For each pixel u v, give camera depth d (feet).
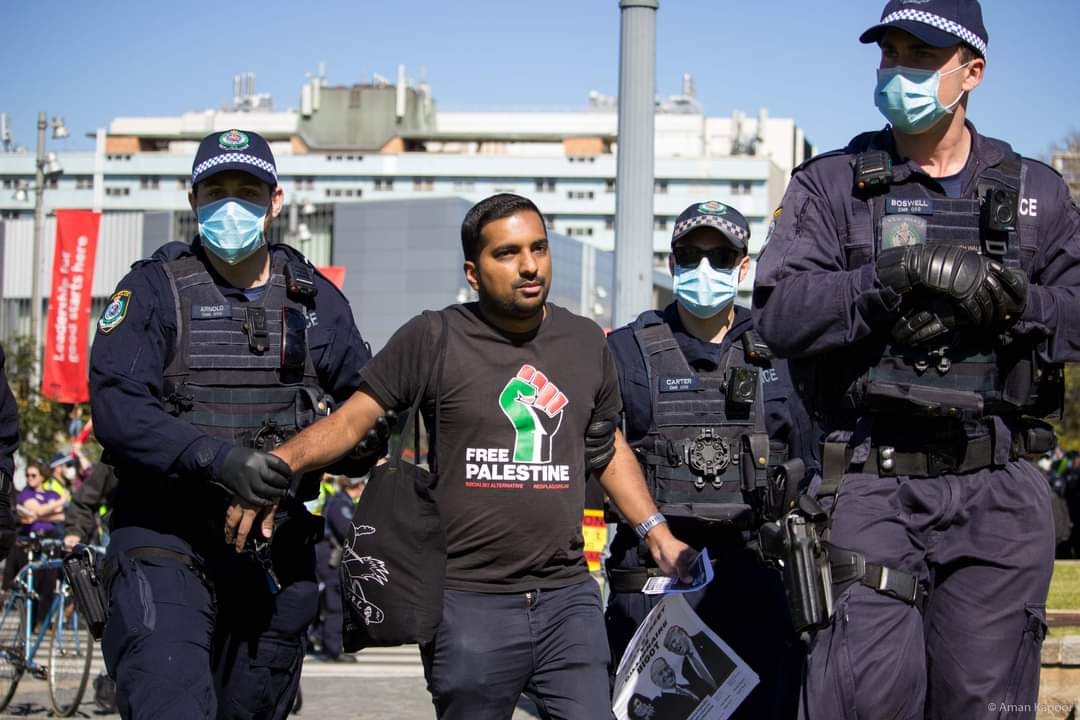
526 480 13.71
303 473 14.46
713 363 19.07
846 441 13.21
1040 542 13.10
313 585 16.19
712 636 17.11
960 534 13.12
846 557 12.73
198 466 14.11
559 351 14.02
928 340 12.51
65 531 33.45
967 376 12.85
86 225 90.07
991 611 13.03
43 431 87.51
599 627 13.98
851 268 13.19
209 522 14.97
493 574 13.73
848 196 13.23
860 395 12.97
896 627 12.89
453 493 13.73
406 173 405.80
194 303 15.47
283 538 15.87
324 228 217.36
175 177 409.28
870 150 13.32
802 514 12.66
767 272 13.19
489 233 13.53
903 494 13.05
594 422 14.43
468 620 13.64
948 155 13.21
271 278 15.94
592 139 408.67
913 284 12.16
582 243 195.00
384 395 13.93
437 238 209.15
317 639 45.83
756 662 18.22
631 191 31.35
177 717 14.02
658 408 18.93
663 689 17.16
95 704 32.24
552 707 13.84
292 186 410.52
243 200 15.46
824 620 12.38
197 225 15.76
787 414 18.78
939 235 12.96
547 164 401.49
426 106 424.05
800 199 13.39
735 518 18.40
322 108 415.64
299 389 15.67
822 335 12.64
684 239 18.79
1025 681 13.14
